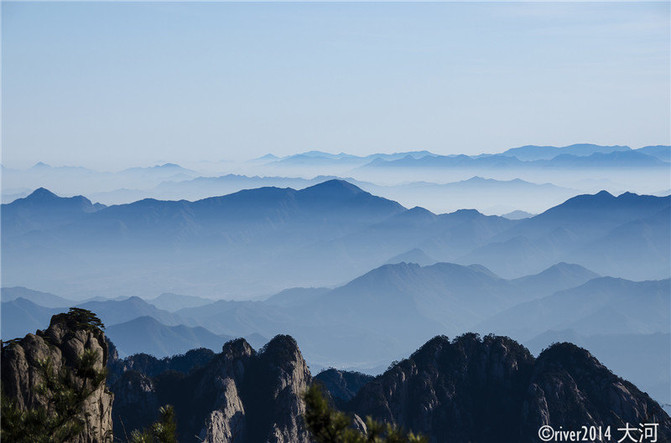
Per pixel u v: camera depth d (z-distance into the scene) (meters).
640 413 177.62
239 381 181.38
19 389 58.47
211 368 179.38
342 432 29.92
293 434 165.38
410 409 186.38
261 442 164.38
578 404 180.00
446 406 187.88
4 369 58.38
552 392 182.38
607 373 189.25
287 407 169.38
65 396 45.19
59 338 63.56
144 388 178.12
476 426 185.88
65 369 46.88
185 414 173.62
